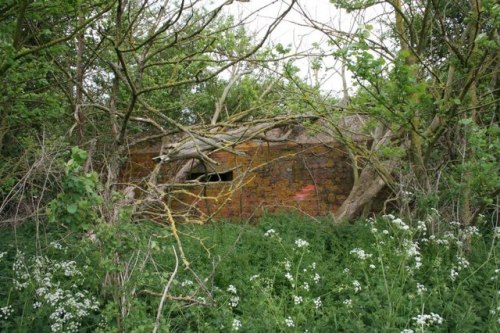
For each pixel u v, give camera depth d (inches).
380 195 353.1
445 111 243.3
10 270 226.5
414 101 218.2
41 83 256.8
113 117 246.1
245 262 248.8
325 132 299.9
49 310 194.2
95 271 188.9
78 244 202.4
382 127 322.7
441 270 227.6
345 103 321.7
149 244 177.2
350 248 271.9
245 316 196.1
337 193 373.4
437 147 282.7
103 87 317.4
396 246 256.8
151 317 182.2
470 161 235.9
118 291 168.7
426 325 184.7
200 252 256.7
